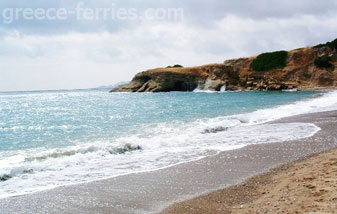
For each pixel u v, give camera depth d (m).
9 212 6.33
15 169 9.38
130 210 6.34
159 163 10.41
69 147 13.27
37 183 8.37
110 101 51.38
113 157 11.48
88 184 8.22
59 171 9.62
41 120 25.98
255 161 10.26
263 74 77.81
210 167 9.70
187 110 29.55
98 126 20.34
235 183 7.95
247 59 85.62
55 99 70.81
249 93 59.34
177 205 6.52
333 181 6.76
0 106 48.38
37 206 6.66
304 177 7.55
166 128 18.27
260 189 7.28
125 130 17.97
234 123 19.77
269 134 15.56
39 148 13.48
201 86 75.81
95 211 6.33
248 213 5.67
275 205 5.89
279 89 67.44
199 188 7.66
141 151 12.48
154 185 8.03
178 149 12.64
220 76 76.31
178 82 77.88
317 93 51.66
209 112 27.11
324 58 75.25
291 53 81.06
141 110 31.70
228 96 51.28
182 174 9.01
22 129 20.39
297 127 17.42
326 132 15.41
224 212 5.92
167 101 44.38
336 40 77.69
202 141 14.28
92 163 10.61
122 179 8.62
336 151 10.73
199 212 6.02
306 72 75.44
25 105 50.00
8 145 14.41
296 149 11.80
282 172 8.63
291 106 30.23
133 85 83.12
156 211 6.23
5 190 7.79
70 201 6.93
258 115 23.50
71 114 30.94
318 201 5.72
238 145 13.11
